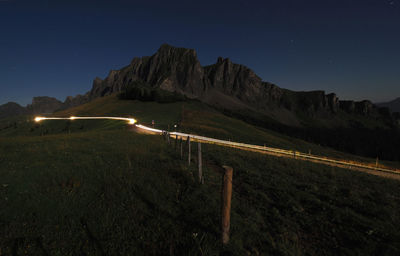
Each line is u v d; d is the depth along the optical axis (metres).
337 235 6.29
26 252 4.93
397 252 5.43
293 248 5.59
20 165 10.92
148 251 5.06
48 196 7.57
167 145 21.41
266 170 13.46
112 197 7.77
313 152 72.25
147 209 7.00
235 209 7.52
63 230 5.82
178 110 109.62
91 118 112.75
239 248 5.23
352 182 12.34
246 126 93.81
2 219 6.11
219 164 14.54
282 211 7.75
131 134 31.11
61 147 16.34
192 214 6.70
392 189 11.76
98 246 5.24
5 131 118.44
